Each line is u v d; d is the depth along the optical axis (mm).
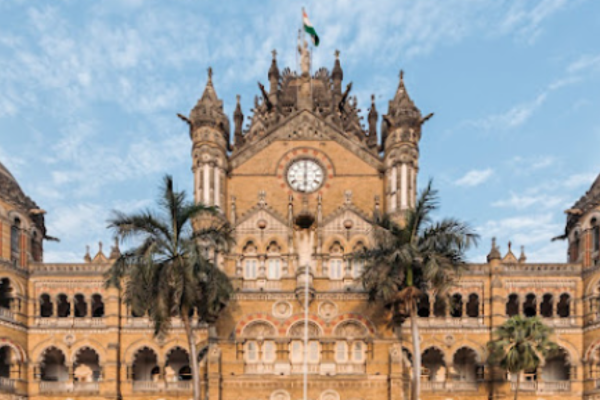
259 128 86000
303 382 55031
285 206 62938
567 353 59000
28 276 60688
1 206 58562
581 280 60469
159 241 42781
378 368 55906
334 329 57438
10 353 57406
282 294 58156
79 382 58375
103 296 60656
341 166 64000
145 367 62625
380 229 47062
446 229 46125
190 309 45594
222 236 46562
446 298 49500
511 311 63125
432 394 57938
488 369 58438
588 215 60625
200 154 61750
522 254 64938
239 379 55375
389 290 46344
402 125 62438
